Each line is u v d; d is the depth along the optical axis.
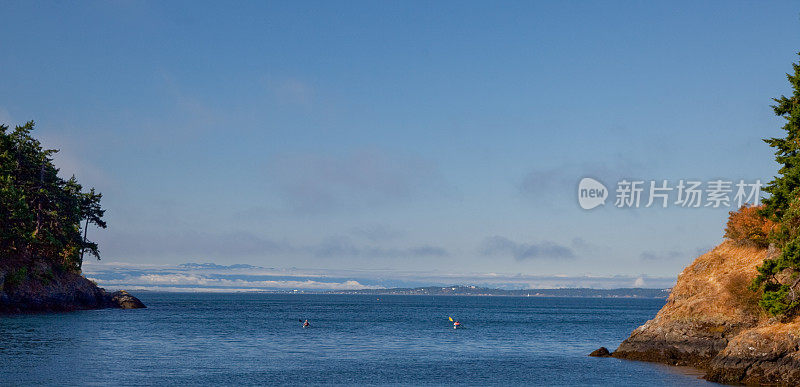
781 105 47.47
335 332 89.06
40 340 61.69
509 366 51.12
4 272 98.56
